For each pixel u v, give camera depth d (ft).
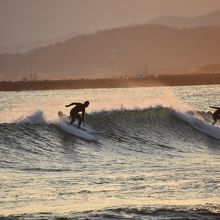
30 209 117.08
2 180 147.02
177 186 143.23
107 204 122.21
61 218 109.29
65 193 133.28
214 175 160.86
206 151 236.63
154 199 127.95
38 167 170.50
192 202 124.47
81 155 201.05
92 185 143.43
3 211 115.24
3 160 177.88
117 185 143.84
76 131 228.43
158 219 109.29
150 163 189.06
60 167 172.65
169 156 214.69
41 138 211.82
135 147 232.53
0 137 201.05
